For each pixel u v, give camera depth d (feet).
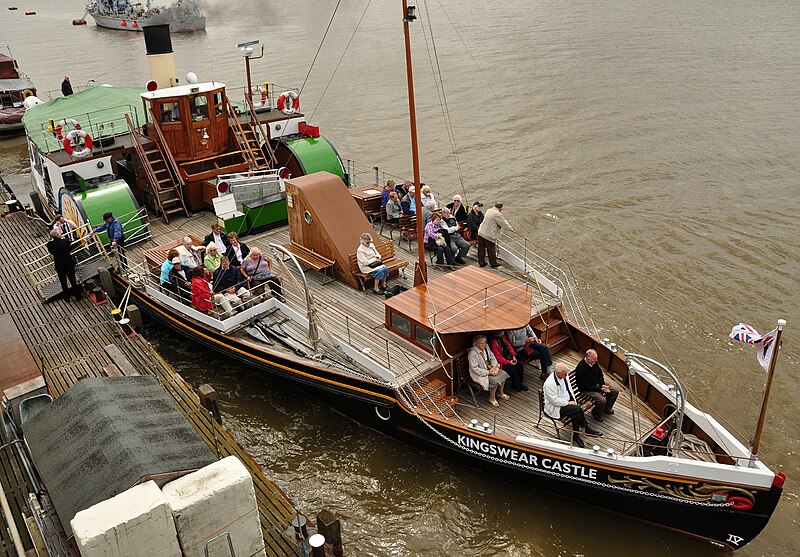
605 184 85.51
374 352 43.73
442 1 301.63
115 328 52.21
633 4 255.91
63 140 61.72
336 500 39.93
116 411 34.17
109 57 186.80
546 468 36.78
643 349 53.78
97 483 29.48
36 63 181.16
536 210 79.00
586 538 36.78
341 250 52.85
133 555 25.93
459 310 42.60
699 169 89.15
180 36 213.05
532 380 43.88
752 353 52.70
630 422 39.58
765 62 146.61
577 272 65.10
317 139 72.54
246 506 28.76
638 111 114.21
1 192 89.30
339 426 45.60
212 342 49.62
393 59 165.68
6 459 37.11
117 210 60.18
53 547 29.99
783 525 37.81
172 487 27.63
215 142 68.85
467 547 36.70
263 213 62.59
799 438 44.24
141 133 70.95
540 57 160.35
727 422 45.88
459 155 97.60
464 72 147.33
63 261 54.75
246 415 46.91
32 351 49.24
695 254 67.56
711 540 35.09
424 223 57.67
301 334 47.62
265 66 159.84
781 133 101.45
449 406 40.70
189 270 51.78
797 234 70.79
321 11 283.18
